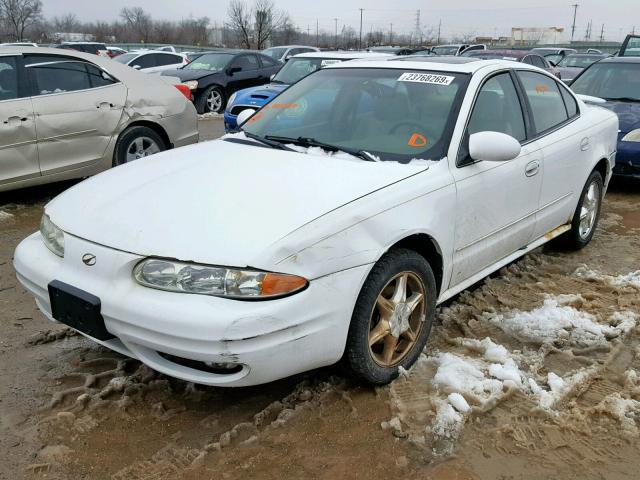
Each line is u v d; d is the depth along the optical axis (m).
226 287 2.40
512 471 2.50
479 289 4.21
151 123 6.78
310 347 2.56
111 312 2.52
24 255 2.96
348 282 2.63
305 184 2.87
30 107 5.72
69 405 2.85
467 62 3.90
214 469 2.46
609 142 5.07
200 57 15.65
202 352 2.38
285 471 2.46
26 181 5.83
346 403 2.89
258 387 3.02
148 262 2.50
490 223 3.58
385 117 3.55
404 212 2.89
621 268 4.75
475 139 3.25
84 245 2.67
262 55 15.75
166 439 2.64
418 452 2.58
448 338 3.50
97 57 6.47
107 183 3.10
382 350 3.01
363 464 2.51
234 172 3.03
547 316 3.75
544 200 4.18
